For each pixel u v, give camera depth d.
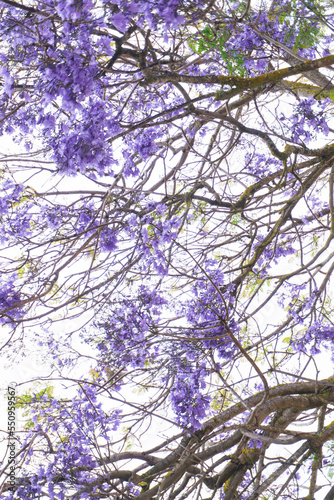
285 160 3.38
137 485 3.52
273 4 3.26
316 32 3.30
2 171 3.67
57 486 3.27
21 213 3.45
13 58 2.26
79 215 3.60
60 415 3.50
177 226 3.42
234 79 2.92
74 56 2.18
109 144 2.62
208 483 3.88
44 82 2.25
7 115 2.73
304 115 3.37
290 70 3.00
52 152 2.61
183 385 3.18
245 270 3.84
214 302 3.43
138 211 3.43
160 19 2.31
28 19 2.29
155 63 2.67
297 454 3.25
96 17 2.15
